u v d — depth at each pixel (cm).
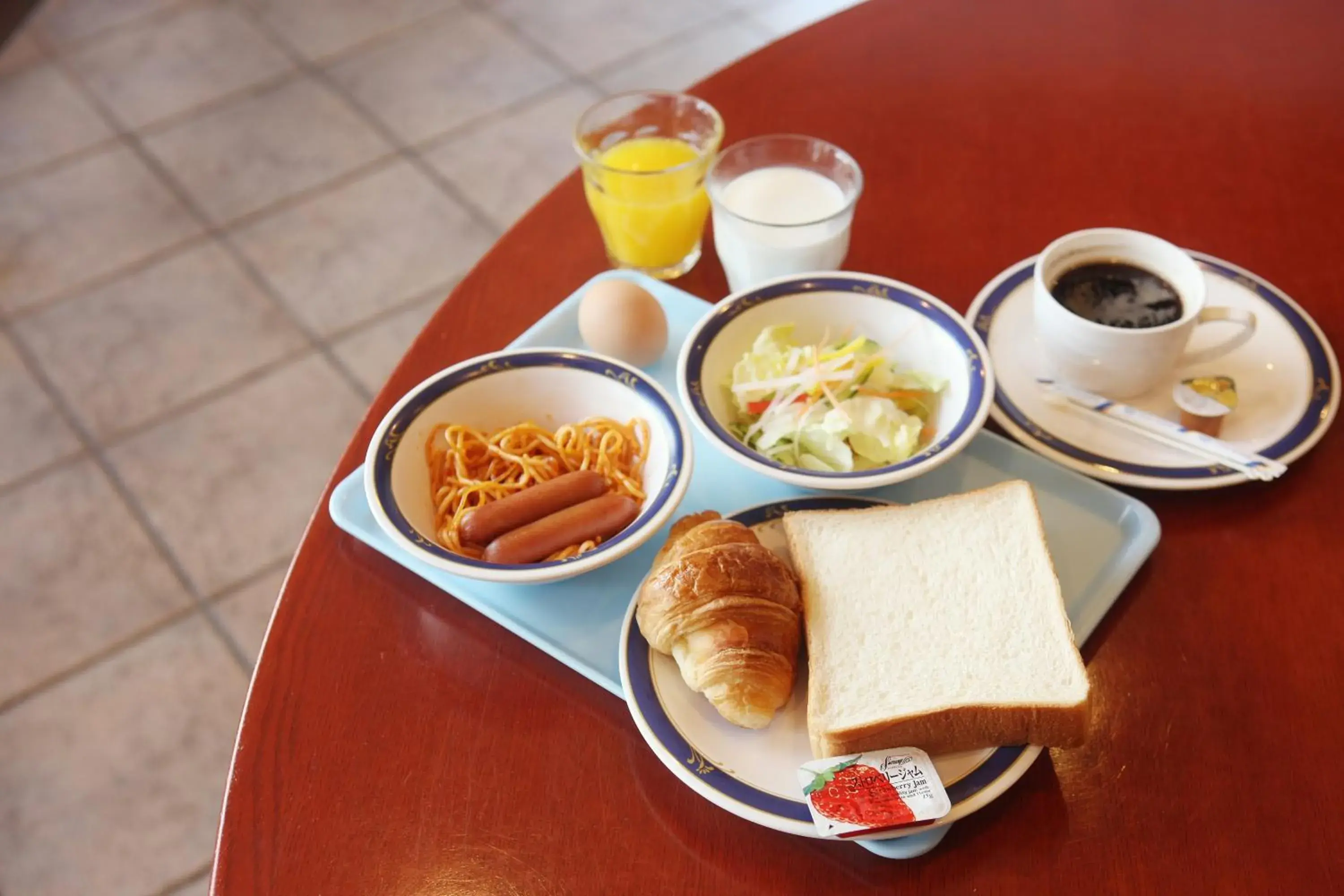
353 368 229
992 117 136
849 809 73
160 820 168
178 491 210
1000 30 149
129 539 203
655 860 77
